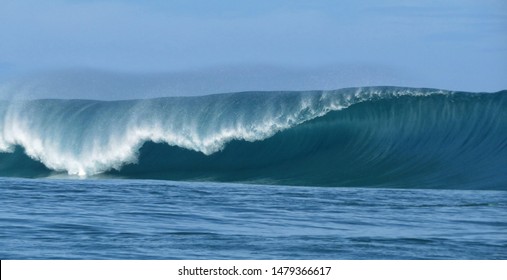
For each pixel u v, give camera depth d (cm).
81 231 3703
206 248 3347
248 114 8400
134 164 8356
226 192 6006
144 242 3453
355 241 3584
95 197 5297
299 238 3638
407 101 8469
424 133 8388
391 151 8262
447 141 8331
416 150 8281
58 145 8488
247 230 3844
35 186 6175
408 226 4094
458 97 8500
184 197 5447
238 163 8238
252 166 8188
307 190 6500
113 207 4672
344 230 3909
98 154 8412
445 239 3675
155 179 8131
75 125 8525
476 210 4953
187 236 3631
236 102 8469
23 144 8556
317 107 8412
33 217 4128
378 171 8069
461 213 4762
